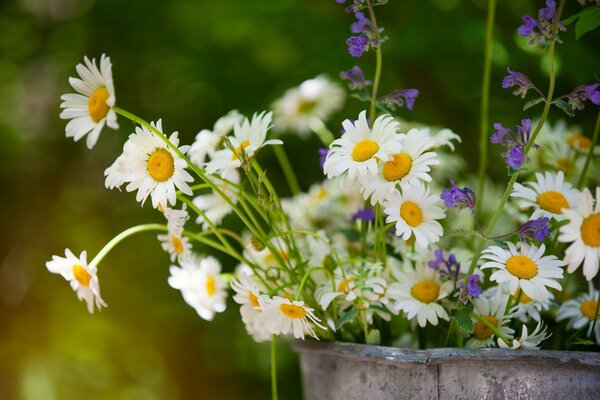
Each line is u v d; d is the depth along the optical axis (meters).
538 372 0.90
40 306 1.81
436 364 0.91
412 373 0.91
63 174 1.89
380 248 1.00
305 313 0.93
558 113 1.31
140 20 1.77
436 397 0.91
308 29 1.58
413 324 0.97
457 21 1.31
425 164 0.92
